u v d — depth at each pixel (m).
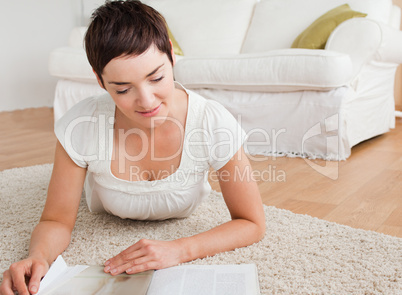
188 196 1.24
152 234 1.28
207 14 3.64
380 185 1.82
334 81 2.28
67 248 1.18
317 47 2.72
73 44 3.62
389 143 2.69
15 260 1.12
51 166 2.16
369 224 1.38
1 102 4.54
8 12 4.54
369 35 2.45
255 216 1.17
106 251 1.16
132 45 0.82
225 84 2.63
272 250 1.14
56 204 1.14
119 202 1.23
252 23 3.43
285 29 3.17
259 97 2.56
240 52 3.51
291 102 2.45
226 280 0.92
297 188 1.80
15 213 1.49
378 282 0.97
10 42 4.58
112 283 0.90
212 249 1.09
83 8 5.17
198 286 0.89
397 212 1.49
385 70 2.83
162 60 0.87
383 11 2.93
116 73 0.84
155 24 0.87
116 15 0.85
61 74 3.24
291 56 2.40
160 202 1.23
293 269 1.04
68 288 0.88
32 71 4.82
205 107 1.14
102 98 1.16
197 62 2.73
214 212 1.46
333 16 2.73
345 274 1.01
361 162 2.23
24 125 3.59
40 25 4.85
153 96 0.88
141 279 0.92
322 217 1.46
